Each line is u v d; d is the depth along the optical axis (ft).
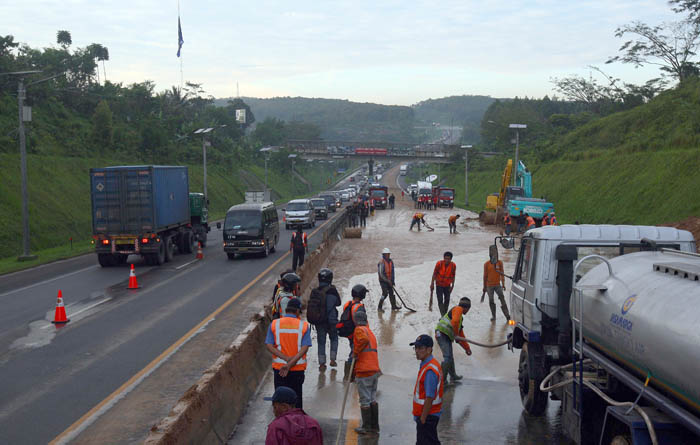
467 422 27.61
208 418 24.49
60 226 132.05
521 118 477.77
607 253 27.20
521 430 26.61
